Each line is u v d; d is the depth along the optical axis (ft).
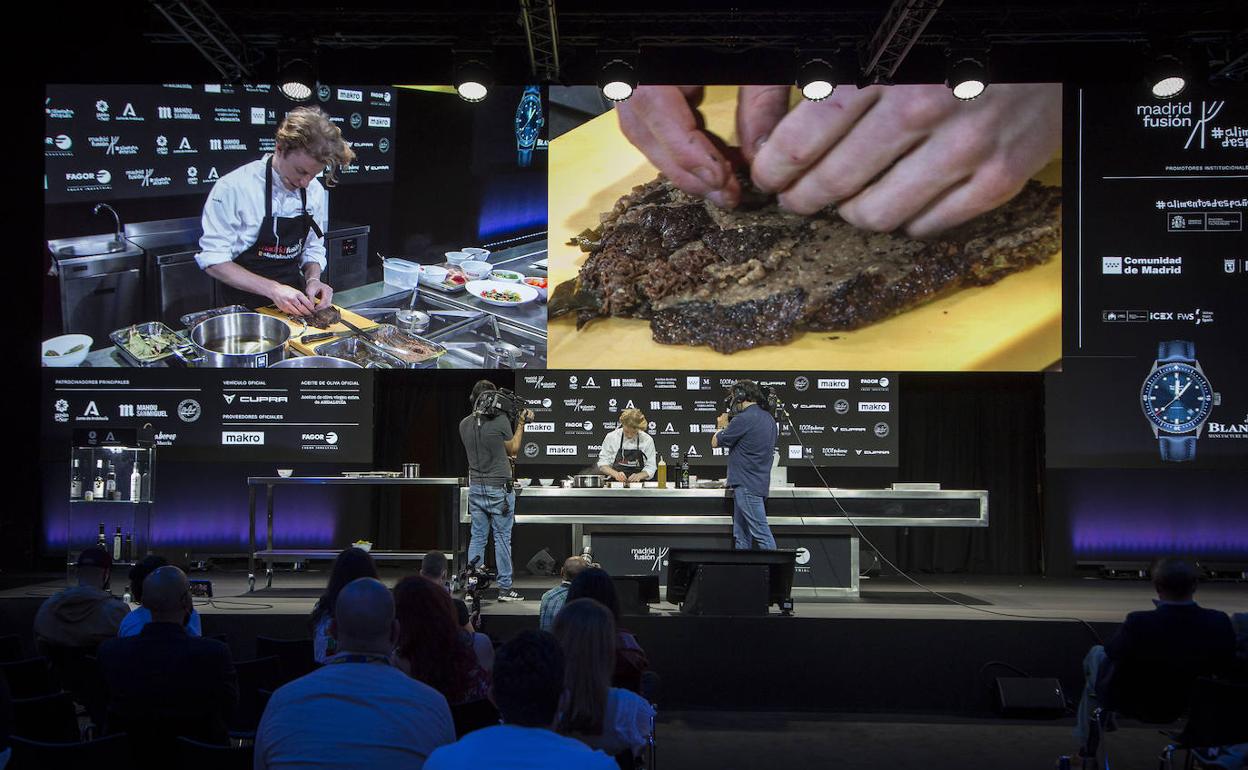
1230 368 27.55
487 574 20.75
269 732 7.32
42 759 8.68
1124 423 27.58
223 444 28.50
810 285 28.02
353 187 28.78
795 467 29.17
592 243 28.50
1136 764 15.85
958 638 19.44
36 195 29.68
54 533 29.17
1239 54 27.17
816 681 19.38
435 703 7.60
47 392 28.40
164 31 27.63
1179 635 13.24
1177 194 27.71
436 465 31.09
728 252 28.19
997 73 28.58
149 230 28.55
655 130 28.37
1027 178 27.76
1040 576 29.71
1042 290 27.73
